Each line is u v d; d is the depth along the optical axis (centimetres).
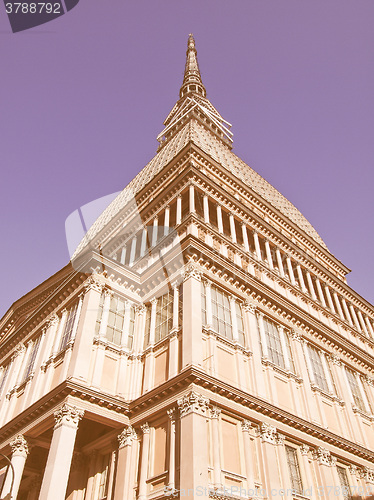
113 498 1633
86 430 2047
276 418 1834
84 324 1955
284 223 3612
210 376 1630
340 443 2070
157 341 2027
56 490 1442
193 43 9275
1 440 2061
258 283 2355
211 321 1928
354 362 2831
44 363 2112
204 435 1484
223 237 2453
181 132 4806
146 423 1736
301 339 2467
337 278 3416
